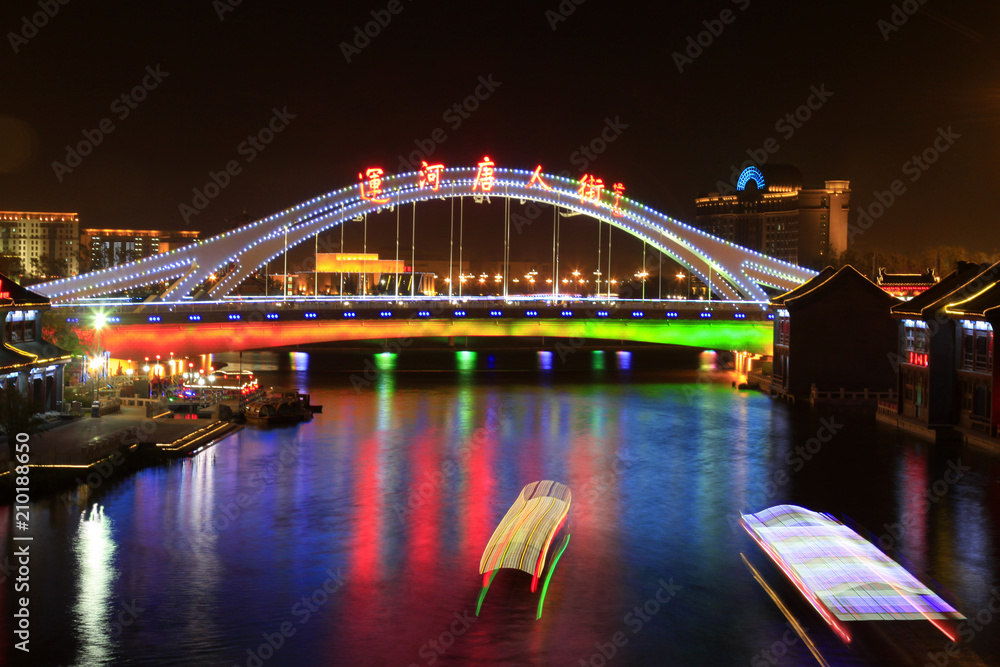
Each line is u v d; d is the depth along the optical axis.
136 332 103.88
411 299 130.62
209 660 32.09
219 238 130.12
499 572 39.97
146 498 51.16
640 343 189.38
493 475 59.53
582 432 77.00
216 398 81.25
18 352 61.34
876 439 72.38
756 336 124.69
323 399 97.06
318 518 48.50
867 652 32.16
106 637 33.56
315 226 136.50
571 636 34.09
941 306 71.75
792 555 39.94
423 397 100.00
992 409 66.81
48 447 55.12
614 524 47.97
